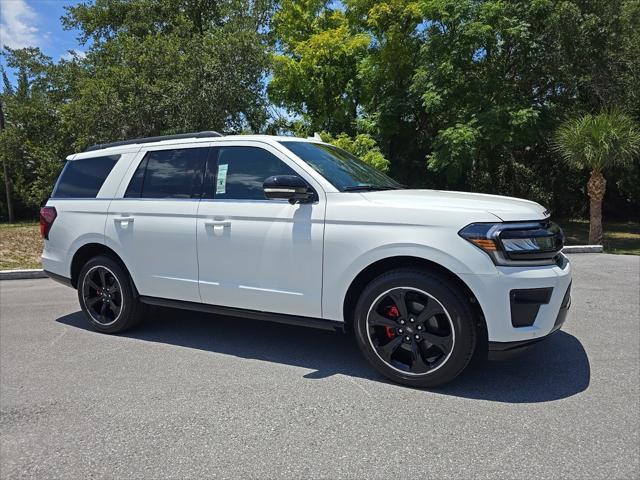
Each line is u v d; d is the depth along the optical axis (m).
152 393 3.47
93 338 4.83
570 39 12.92
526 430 2.84
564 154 12.42
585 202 20.69
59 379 3.77
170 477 2.47
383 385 3.54
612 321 5.04
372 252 3.46
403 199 3.55
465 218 3.25
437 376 3.35
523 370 3.74
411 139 16.78
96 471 2.54
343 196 3.67
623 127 11.55
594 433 2.79
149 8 20.95
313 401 3.29
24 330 5.15
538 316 3.18
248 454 2.66
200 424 3.00
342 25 16.36
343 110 16.86
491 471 2.45
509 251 3.14
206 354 4.28
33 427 3.02
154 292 4.57
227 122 16.38
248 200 4.04
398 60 15.05
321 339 4.64
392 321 3.49
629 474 2.40
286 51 18.12
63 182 5.34
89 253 5.13
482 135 13.15
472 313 3.26
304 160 3.97
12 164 25.41
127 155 4.89
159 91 15.66
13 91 26.28
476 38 12.64
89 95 16.36
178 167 4.50
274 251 3.85
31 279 8.58
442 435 2.80
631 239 14.68
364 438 2.79
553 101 14.77
